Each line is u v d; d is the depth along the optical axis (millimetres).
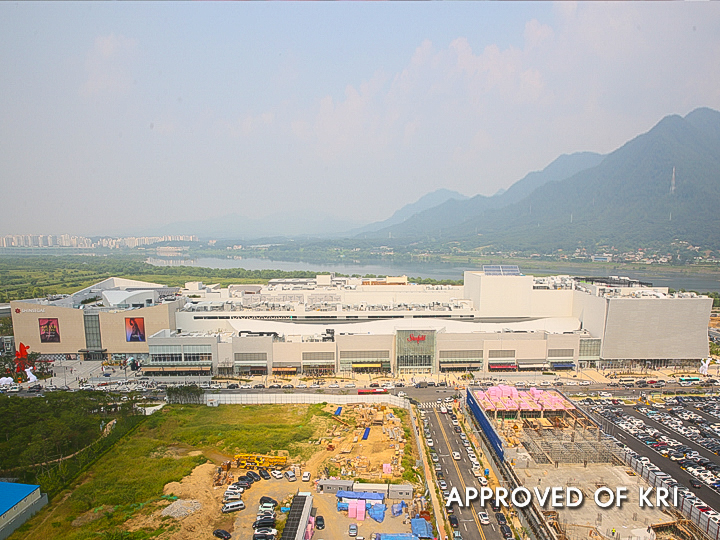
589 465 118312
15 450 123000
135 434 141125
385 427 144125
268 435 137500
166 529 94188
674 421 151125
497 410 143875
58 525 96438
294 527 91500
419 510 100312
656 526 93875
